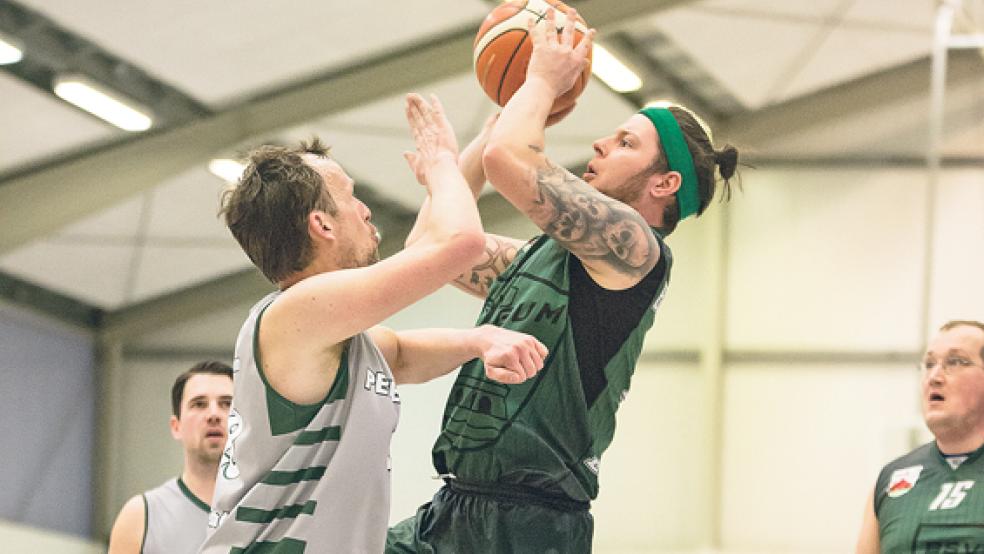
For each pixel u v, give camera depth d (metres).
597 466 4.22
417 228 4.34
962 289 18.94
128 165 16.48
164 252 19.39
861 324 19.31
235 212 3.91
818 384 19.22
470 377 4.18
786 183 19.98
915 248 19.33
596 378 4.12
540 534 4.08
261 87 16.06
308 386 3.71
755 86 19.44
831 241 19.67
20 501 19.03
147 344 20.75
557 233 4.02
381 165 18.12
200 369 7.04
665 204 4.37
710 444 19.00
